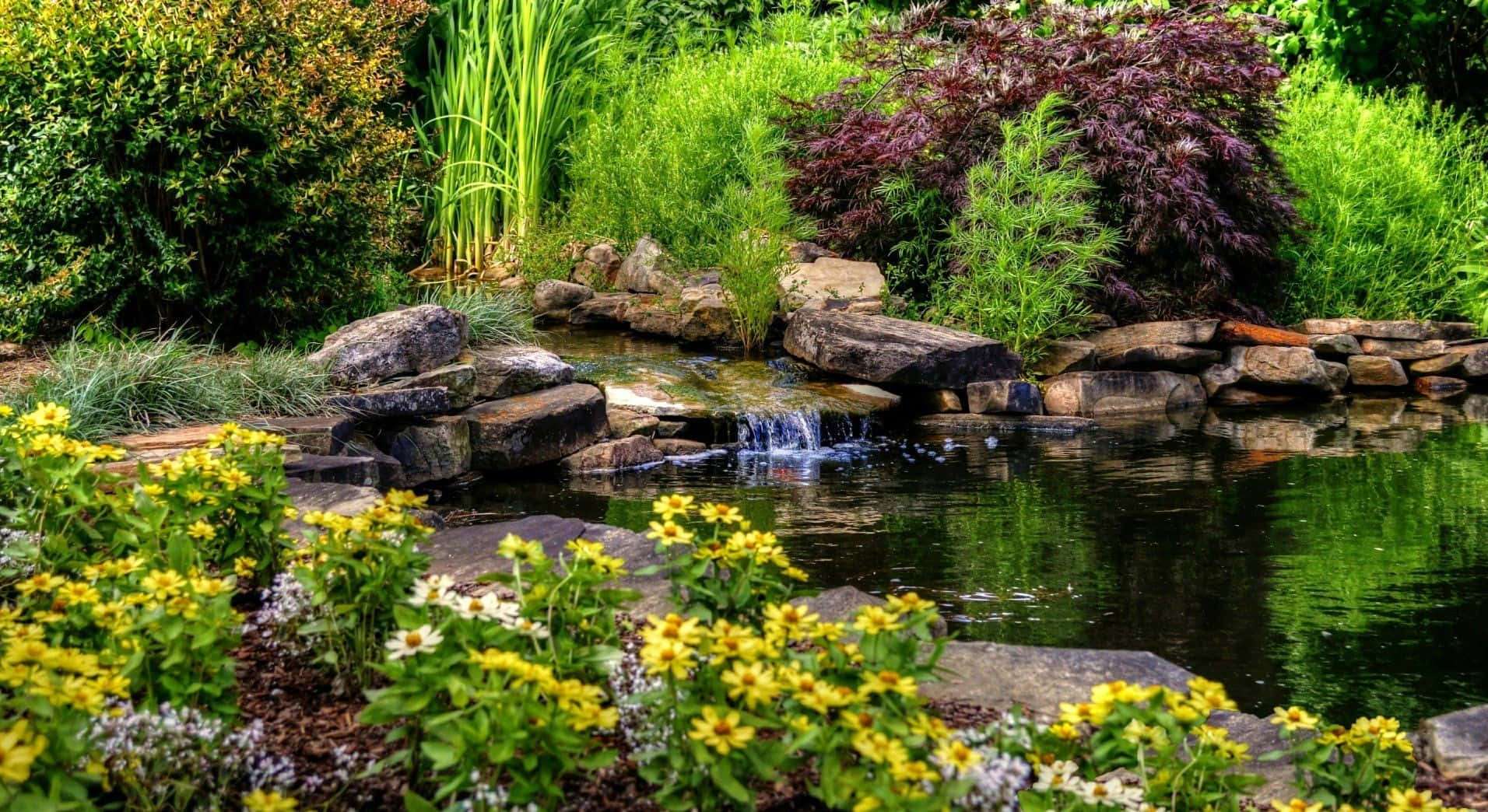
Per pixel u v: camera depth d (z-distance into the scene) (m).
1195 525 5.72
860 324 9.13
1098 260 9.34
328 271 8.03
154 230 7.31
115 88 6.99
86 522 3.14
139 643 2.20
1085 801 1.99
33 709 1.85
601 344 10.02
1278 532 5.59
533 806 1.89
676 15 15.03
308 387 6.56
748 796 1.80
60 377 5.86
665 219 11.63
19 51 6.97
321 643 2.75
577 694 1.89
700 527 5.70
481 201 13.09
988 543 5.43
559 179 13.67
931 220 10.65
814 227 10.72
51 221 7.26
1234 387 9.91
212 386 6.25
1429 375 10.35
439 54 14.03
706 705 1.96
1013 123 10.00
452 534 3.98
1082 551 5.30
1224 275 9.89
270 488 3.11
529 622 2.10
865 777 1.82
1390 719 2.30
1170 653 4.06
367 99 8.16
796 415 7.90
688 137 11.94
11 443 3.25
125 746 2.00
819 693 1.86
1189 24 10.33
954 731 2.30
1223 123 10.46
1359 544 5.39
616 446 7.26
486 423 7.01
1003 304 9.38
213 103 7.19
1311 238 11.23
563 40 13.71
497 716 1.85
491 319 8.64
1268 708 3.61
